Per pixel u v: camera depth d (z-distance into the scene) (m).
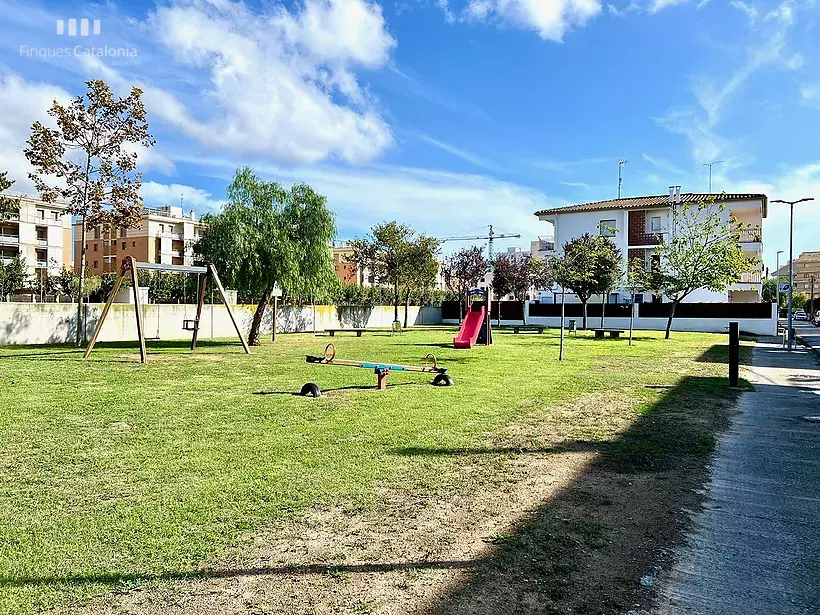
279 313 34.06
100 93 21.42
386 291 49.78
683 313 39.19
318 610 3.01
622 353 19.88
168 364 14.93
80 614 2.94
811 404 9.61
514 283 57.25
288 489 4.91
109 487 4.91
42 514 4.28
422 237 39.75
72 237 71.88
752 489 5.11
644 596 3.22
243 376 12.52
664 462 5.95
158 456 5.88
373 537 3.96
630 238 46.44
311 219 23.38
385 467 5.59
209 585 3.26
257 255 21.84
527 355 18.73
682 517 4.42
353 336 29.92
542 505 4.63
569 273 35.62
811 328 51.59
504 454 6.15
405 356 18.02
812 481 5.36
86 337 23.41
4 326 21.23
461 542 3.90
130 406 8.68
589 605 3.11
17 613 2.94
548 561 3.63
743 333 37.03
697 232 29.61
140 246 74.94
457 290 56.69
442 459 5.91
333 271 24.41
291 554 3.68
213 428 7.20
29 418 7.72
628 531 4.14
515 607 3.07
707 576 3.47
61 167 21.27
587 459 6.02
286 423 7.52
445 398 9.63
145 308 25.94
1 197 22.09
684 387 11.48
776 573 3.52
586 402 9.57
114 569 3.43
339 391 10.36
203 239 22.08
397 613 3.00
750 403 9.68
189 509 4.41
